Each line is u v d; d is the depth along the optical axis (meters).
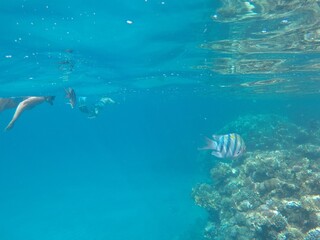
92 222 24.92
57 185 46.53
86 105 14.09
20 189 47.44
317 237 9.60
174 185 34.66
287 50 18.08
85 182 46.03
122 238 20.67
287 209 11.23
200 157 32.84
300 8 11.54
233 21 13.15
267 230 10.74
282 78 28.39
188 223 21.38
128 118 146.38
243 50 18.06
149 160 60.22
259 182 14.65
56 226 25.12
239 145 7.89
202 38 15.77
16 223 27.59
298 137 24.89
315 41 16.17
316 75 27.05
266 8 11.59
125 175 46.91
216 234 15.08
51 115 81.56
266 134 24.36
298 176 13.18
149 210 26.31
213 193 16.81
